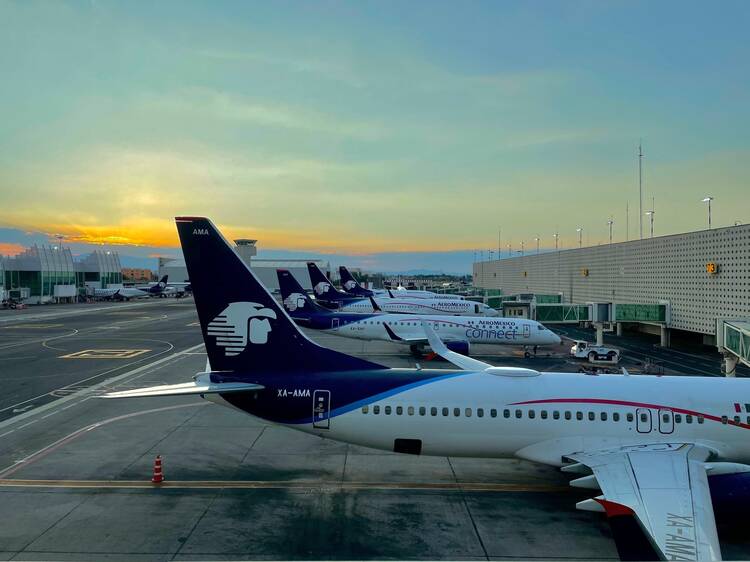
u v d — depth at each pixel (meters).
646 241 67.38
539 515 18.72
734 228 50.03
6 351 57.94
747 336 31.84
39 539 16.62
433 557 15.73
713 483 17.45
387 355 56.75
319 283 92.81
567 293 96.56
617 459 18.09
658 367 46.25
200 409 32.91
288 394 20.84
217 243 21.05
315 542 16.53
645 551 14.09
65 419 30.61
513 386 20.97
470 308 80.25
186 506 19.08
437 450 20.72
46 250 149.88
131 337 70.75
